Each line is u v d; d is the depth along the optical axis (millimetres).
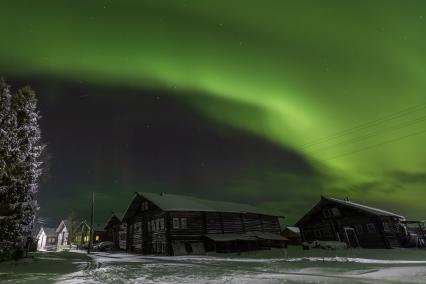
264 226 42719
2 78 20062
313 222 39562
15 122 20922
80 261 24609
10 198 20922
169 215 33531
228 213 38188
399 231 36344
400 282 10359
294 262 19859
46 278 13531
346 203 36781
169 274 14617
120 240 50438
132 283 11789
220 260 23719
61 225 88562
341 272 13664
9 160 20547
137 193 39312
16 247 22516
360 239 34875
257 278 12398
